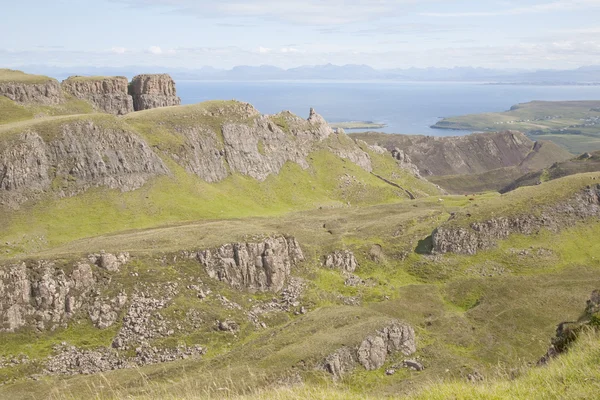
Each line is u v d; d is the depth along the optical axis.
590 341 27.22
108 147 182.62
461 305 125.12
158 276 113.81
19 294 99.50
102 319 102.62
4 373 87.94
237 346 101.06
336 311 104.38
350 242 152.75
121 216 167.50
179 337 102.50
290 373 75.00
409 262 144.50
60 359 93.62
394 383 79.12
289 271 130.38
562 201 152.62
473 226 146.38
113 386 76.06
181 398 33.66
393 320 94.75
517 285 126.31
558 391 23.61
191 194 196.38
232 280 120.81
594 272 131.25
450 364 88.56
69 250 120.25
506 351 100.19
